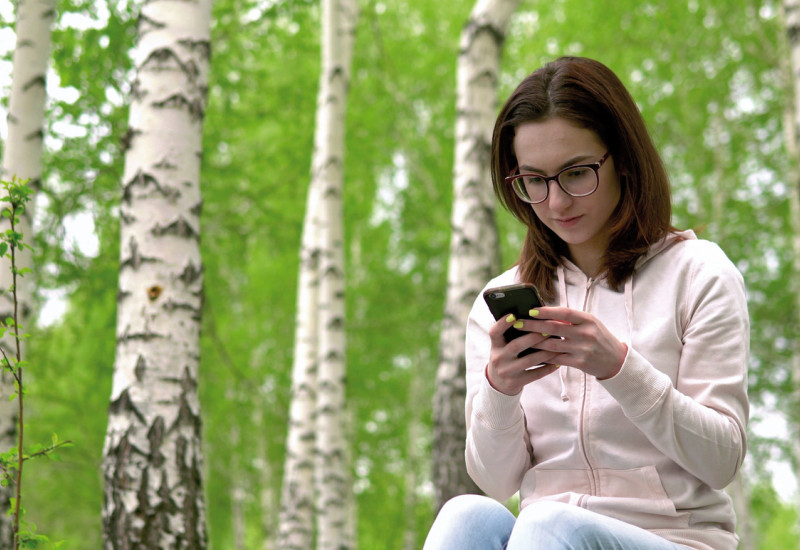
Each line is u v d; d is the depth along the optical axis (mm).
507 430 1743
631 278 1781
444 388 4984
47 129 7559
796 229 10883
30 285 4215
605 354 1548
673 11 11227
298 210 10812
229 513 16172
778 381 12266
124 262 3508
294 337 14211
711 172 12953
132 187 3545
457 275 5117
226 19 8625
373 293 13992
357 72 11938
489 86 5309
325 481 7535
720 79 12281
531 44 12461
